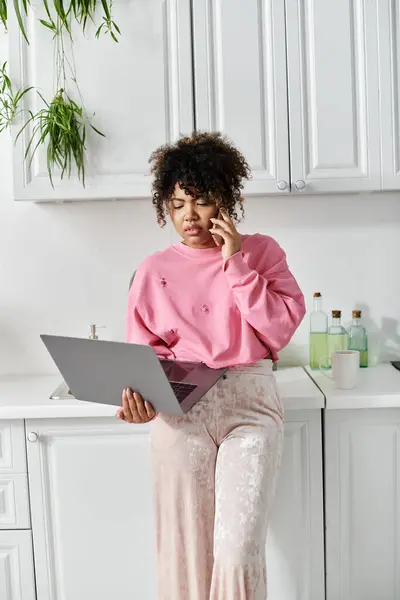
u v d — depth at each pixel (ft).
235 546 4.31
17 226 7.30
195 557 4.89
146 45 6.23
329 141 6.32
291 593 5.91
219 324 5.02
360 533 5.90
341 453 5.82
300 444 5.81
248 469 4.55
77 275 7.35
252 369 4.98
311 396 5.70
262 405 4.92
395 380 6.34
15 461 5.92
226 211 5.00
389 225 7.25
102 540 5.97
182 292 5.15
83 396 4.78
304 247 7.29
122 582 6.00
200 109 6.29
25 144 6.34
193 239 5.09
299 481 5.82
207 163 4.87
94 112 6.28
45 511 5.95
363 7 6.23
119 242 7.31
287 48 6.26
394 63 6.27
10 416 5.76
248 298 4.79
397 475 5.85
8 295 7.38
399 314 7.34
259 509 4.47
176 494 4.90
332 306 7.34
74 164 6.34
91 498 5.93
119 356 4.21
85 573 6.00
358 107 6.33
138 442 5.85
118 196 6.35
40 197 6.38
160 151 5.43
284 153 6.32
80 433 5.85
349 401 5.68
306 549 5.87
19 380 7.07
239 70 6.26
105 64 6.25
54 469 5.92
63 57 6.25
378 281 7.32
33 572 6.03
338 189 6.36
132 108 6.28
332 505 5.85
